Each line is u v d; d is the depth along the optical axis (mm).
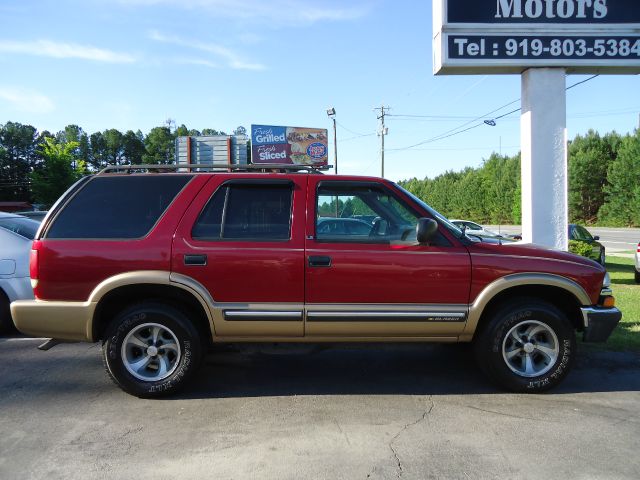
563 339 4336
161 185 4391
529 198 7645
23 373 4945
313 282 4195
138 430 3670
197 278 4164
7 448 3385
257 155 26203
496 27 7438
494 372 4383
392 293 4230
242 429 3689
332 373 5016
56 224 4254
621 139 49812
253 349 4613
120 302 4441
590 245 12320
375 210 4457
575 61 7441
